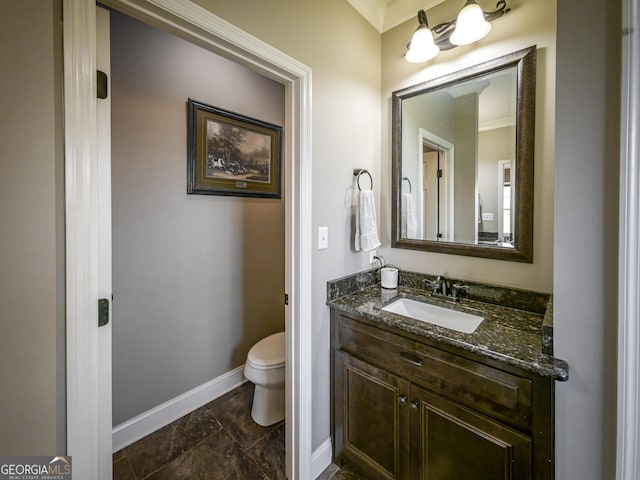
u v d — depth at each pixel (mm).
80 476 741
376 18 1685
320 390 1415
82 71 714
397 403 1174
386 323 1178
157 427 1665
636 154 652
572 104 762
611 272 729
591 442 775
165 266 1685
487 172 1384
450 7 1500
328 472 1409
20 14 623
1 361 617
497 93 1340
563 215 793
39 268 658
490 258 1393
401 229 1718
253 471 1401
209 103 1841
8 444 632
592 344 764
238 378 2111
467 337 1015
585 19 733
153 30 1578
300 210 1273
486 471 944
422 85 1576
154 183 1616
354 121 1580
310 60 1291
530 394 854
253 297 2201
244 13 1015
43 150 657
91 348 755
